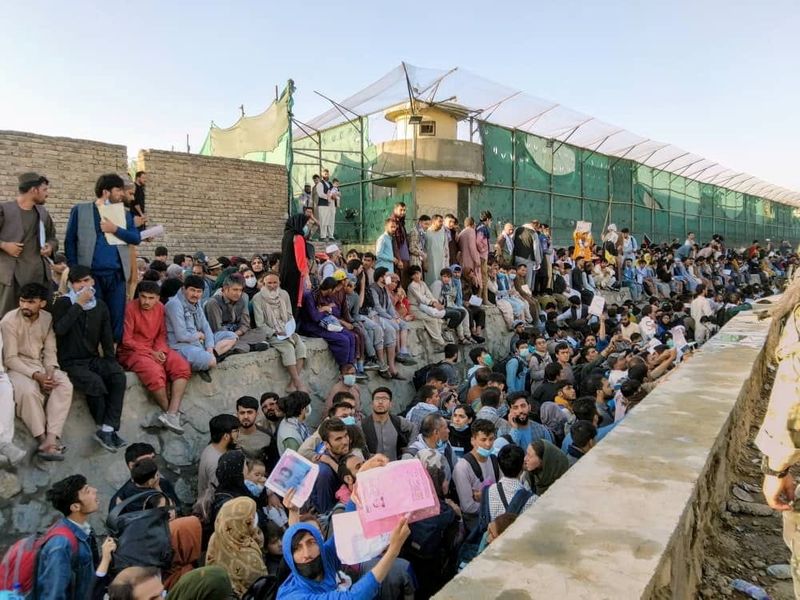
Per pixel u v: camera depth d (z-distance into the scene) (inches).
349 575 137.9
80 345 189.0
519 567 74.6
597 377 280.4
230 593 109.7
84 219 202.1
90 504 138.3
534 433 228.5
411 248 389.1
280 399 230.2
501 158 660.7
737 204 1258.0
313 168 679.1
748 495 152.3
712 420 140.3
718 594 111.0
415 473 101.3
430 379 286.5
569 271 577.9
